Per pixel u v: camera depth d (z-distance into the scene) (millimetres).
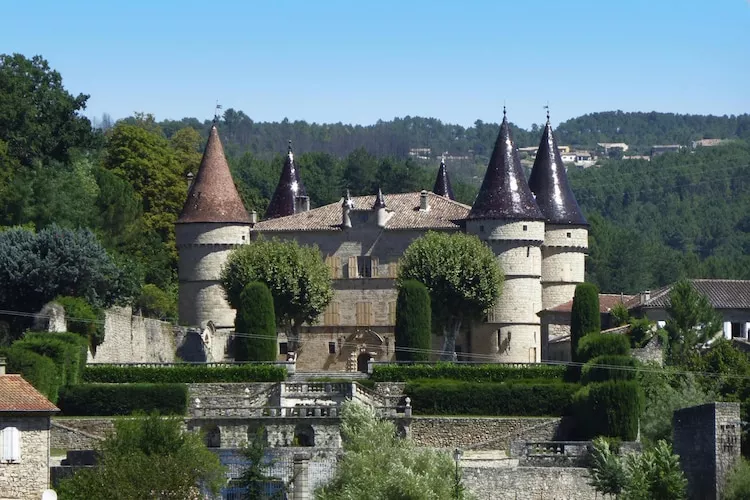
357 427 101938
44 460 85625
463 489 92500
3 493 84812
